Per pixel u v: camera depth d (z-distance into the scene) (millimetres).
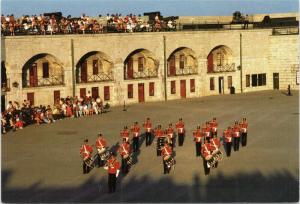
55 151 40938
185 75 72500
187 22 82938
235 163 36344
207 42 73688
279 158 37531
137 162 37344
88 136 46656
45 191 30438
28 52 58031
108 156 36000
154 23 72500
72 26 63062
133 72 68688
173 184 31469
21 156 39438
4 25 57906
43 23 61188
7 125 50781
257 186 30672
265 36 79438
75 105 58094
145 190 30359
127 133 38844
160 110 61656
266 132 47375
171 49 70375
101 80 65188
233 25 81438
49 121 54094
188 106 64562
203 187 30688
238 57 77188
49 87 60312
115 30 67312
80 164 36812
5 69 57500
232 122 52688
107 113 60062
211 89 75375
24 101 56062
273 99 69875
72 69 61875
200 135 38562
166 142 37281
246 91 78500
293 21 85500
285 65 79125
